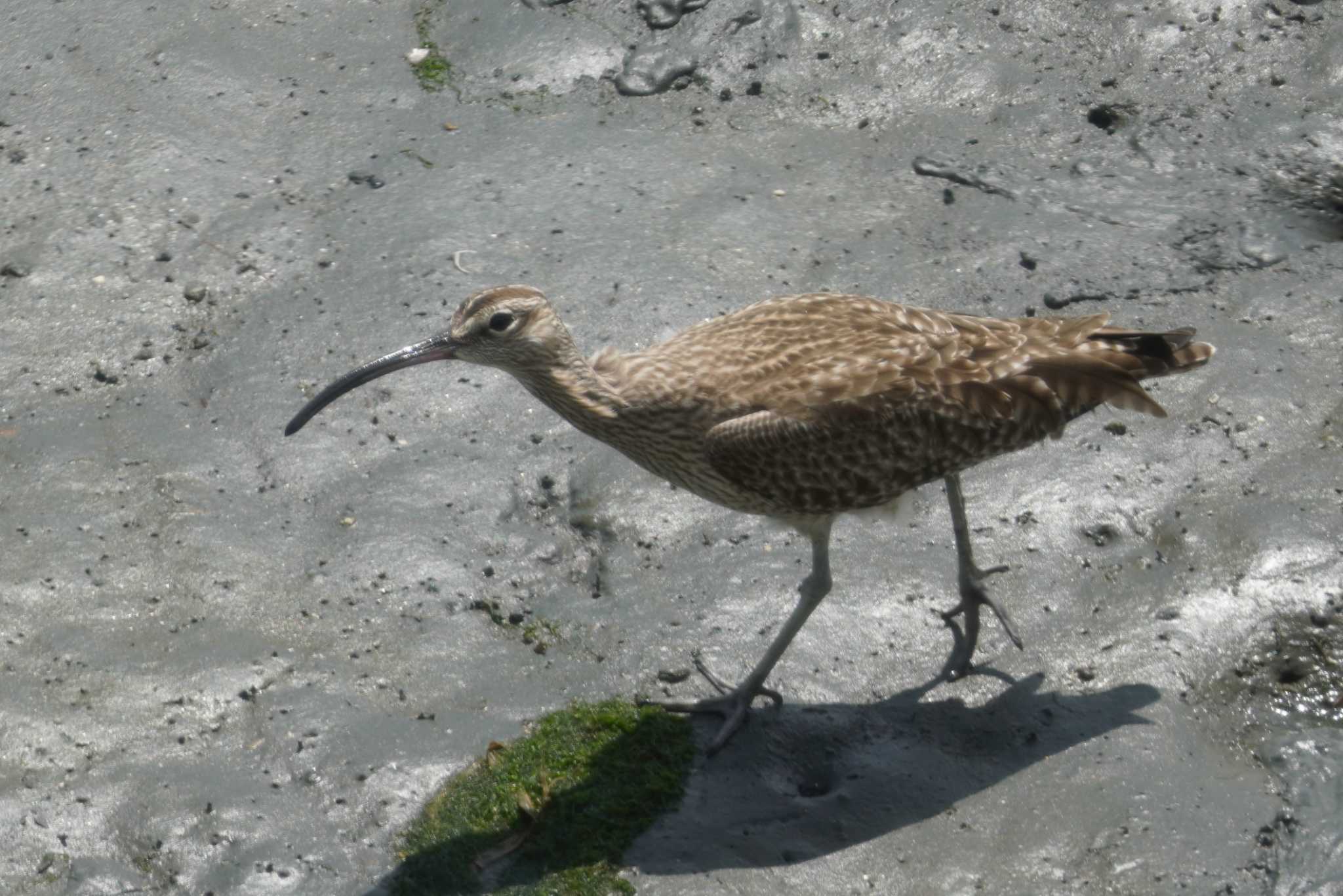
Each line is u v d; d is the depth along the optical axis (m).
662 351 10.68
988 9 16.39
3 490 11.97
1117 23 16.23
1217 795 9.91
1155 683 10.66
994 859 9.59
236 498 11.95
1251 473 11.98
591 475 12.10
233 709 10.55
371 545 11.61
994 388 10.25
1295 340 13.09
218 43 16.20
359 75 15.94
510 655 10.95
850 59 16.03
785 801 10.03
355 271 13.80
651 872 9.61
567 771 10.21
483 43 16.23
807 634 11.01
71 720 10.44
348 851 9.78
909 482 10.45
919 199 14.62
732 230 14.19
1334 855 9.59
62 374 12.93
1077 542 11.56
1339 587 11.16
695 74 15.91
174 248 14.03
